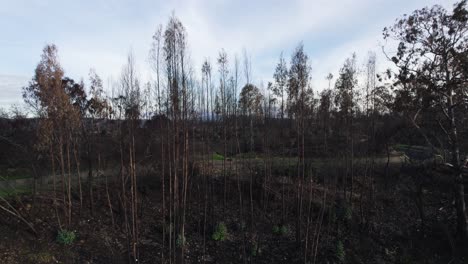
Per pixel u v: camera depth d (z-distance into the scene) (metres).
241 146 25.91
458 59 14.19
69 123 14.97
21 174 19.05
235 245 16.36
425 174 20.52
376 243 17.30
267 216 18.80
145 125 17.80
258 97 22.48
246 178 21.45
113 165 19.50
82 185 18.61
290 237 17.33
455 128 15.95
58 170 19.34
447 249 16.55
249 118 23.14
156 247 15.45
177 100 13.53
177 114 13.59
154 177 19.17
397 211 19.83
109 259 14.11
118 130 17.16
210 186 18.83
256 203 19.77
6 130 18.45
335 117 21.50
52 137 14.53
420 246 17.08
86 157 20.56
